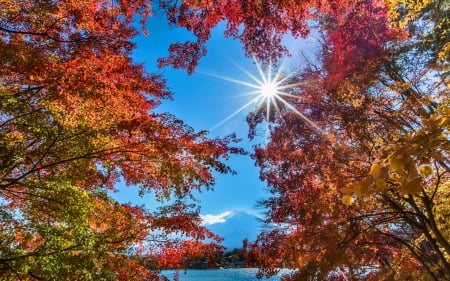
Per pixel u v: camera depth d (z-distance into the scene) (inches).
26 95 229.0
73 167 237.6
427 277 357.7
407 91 292.4
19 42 217.8
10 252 196.1
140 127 235.1
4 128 217.9
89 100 225.8
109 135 231.9
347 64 284.7
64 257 194.9
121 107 239.3
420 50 331.9
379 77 309.6
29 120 218.7
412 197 289.9
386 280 362.9
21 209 223.3
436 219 315.0
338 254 300.4
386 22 249.6
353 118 292.0
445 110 68.3
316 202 317.1
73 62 225.9
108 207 250.4
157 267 297.1
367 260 362.6
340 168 300.5
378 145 281.3
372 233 337.7
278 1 206.1
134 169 263.9
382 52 284.0
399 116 275.7
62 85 218.2
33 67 214.7
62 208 208.1
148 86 279.3
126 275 260.5
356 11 231.3
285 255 351.6
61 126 220.8
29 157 222.1
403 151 62.0
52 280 196.7
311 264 302.8
